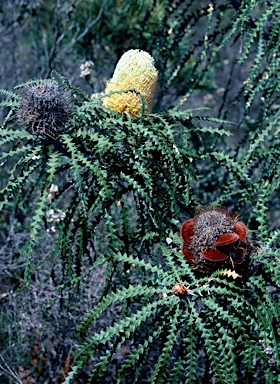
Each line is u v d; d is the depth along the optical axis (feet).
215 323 4.10
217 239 4.17
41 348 5.97
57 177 6.92
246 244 4.27
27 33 9.69
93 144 4.45
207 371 4.22
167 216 4.75
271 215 7.07
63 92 4.42
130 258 4.24
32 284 6.11
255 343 4.01
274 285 4.52
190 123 5.00
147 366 5.77
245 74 9.47
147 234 4.50
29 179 6.88
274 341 4.07
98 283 5.92
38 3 8.74
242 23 5.01
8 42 9.52
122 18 7.51
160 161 4.68
